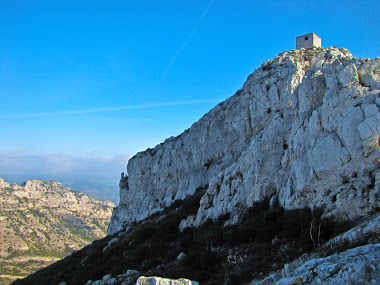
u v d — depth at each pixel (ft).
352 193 58.54
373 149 60.29
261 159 92.79
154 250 104.32
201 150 175.63
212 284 64.23
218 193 108.27
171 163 205.57
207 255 75.72
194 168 177.17
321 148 68.80
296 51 155.02
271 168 90.12
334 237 53.78
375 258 30.50
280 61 149.59
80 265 147.54
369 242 44.32
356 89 69.56
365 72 73.31
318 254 50.93
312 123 77.00
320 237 57.98
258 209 85.56
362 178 58.90
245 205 92.89
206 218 106.32
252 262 65.51
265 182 89.76
